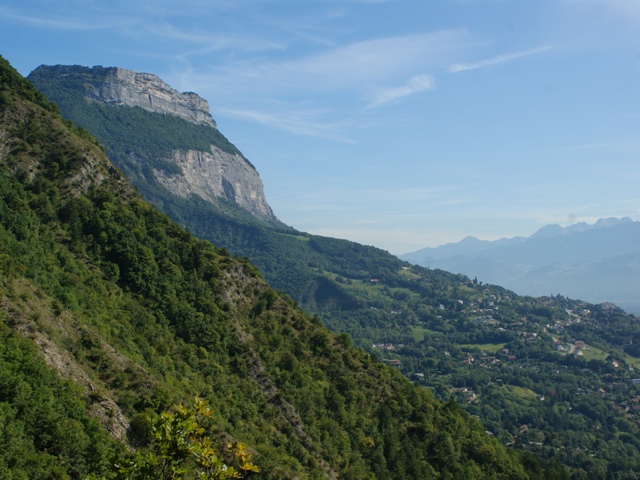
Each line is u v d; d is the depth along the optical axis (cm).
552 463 12019
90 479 2084
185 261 9450
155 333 7444
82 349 5550
